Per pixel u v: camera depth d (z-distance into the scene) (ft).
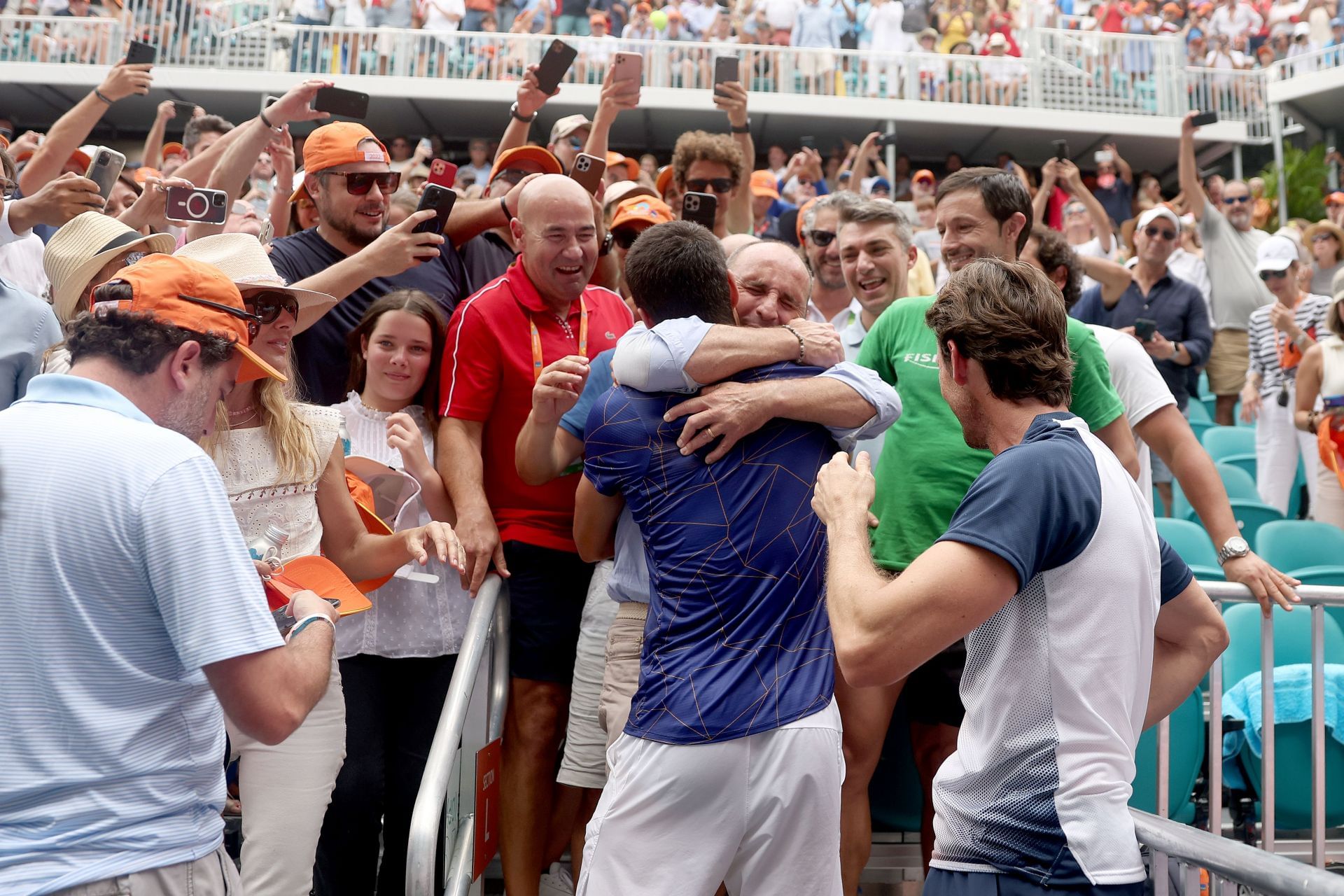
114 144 57.21
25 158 18.80
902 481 8.87
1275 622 12.41
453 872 7.99
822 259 13.01
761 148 61.41
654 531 7.10
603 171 12.00
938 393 8.90
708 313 7.43
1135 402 9.44
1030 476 5.37
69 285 8.13
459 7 53.72
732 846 6.63
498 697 8.87
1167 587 6.29
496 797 8.77
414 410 9.99
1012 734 5.53
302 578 6.92
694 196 11.39
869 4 56.34
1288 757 10.86
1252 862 5.38
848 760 8.77
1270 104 56.85
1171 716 10.09
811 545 6.90
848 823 8.73
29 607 4.68
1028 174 53.88
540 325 9.53
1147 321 15.79
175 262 5.39
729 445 6.91
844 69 55.67
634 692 8.08
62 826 4.65
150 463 4.88
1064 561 5.46
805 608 6.85
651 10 55.26
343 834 8.93
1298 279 24.34
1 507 4.71
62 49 51.26
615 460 7.22
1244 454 22.13
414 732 9.40
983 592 5.16
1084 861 5.28
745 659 6.68
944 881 5.73
